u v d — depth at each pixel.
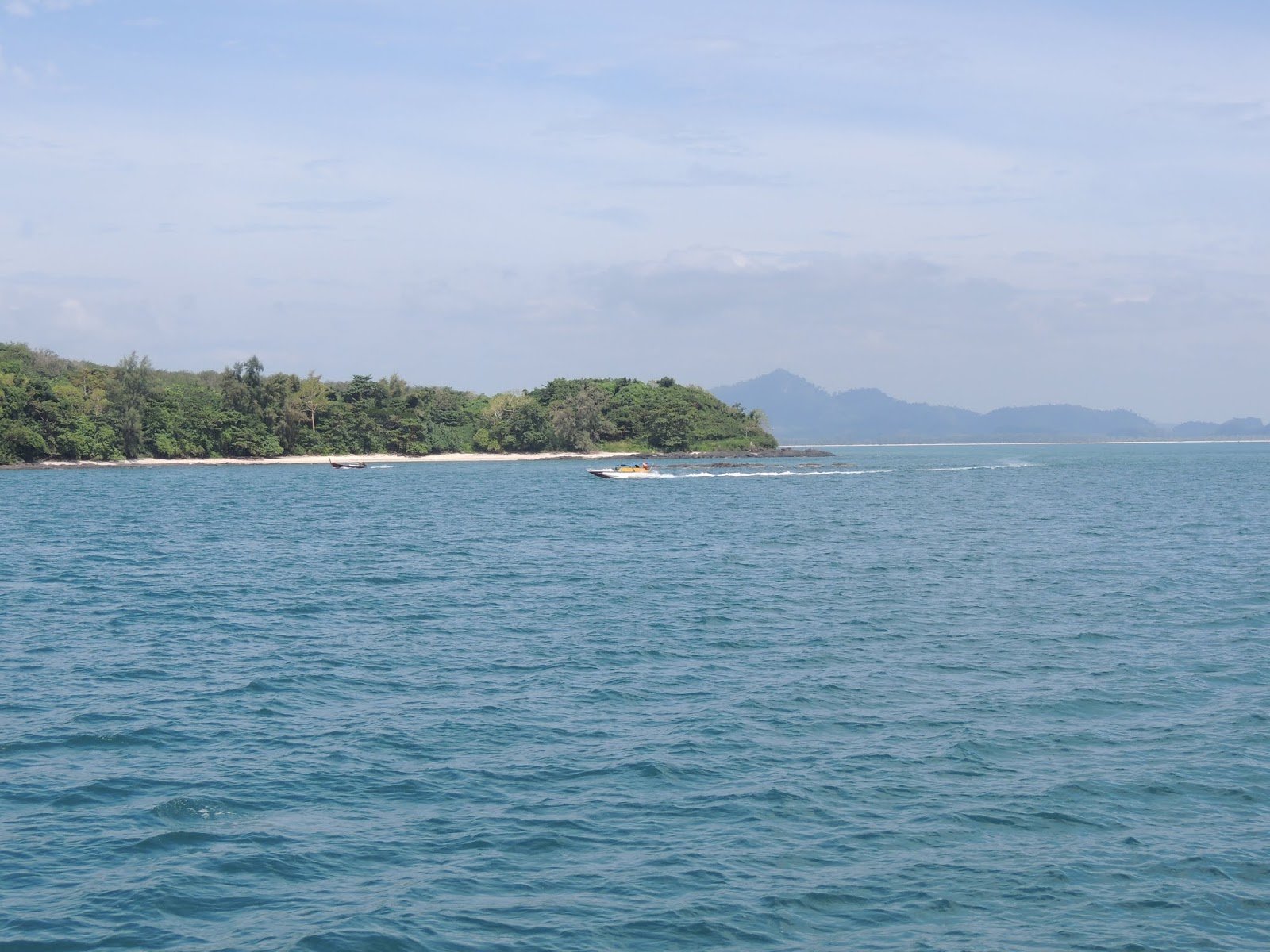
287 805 23.58
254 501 124.50
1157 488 146.88
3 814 22.95
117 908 18.92
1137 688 33.53
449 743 27.86
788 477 186.12
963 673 35.62
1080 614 46.53
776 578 58.25
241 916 18.70
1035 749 27.47
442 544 76.94
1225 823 22.78
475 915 18.80
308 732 28.81
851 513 105.75
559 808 23.48
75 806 23.44
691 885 19.94
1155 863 20.94
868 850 21.45
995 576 58.75
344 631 43.03
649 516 103.56
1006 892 19.83
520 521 97.31
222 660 37.59
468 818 22.91
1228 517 96.00
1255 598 50.22
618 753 27.03
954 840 21.92
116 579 58.03
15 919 18.45
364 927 18.31
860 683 34.22
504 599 51.25
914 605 49.31
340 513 106.50
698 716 30.28
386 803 23.77
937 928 18.56
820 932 18.41
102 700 32.00
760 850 21.42
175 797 23.95
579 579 58.16
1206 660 37.38
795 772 25.69
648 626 44.12
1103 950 17.94
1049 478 177.75
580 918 18.72
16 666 36.44
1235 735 28.56
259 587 55.19
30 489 143.38
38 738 28.09
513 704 31.72
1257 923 18.81
